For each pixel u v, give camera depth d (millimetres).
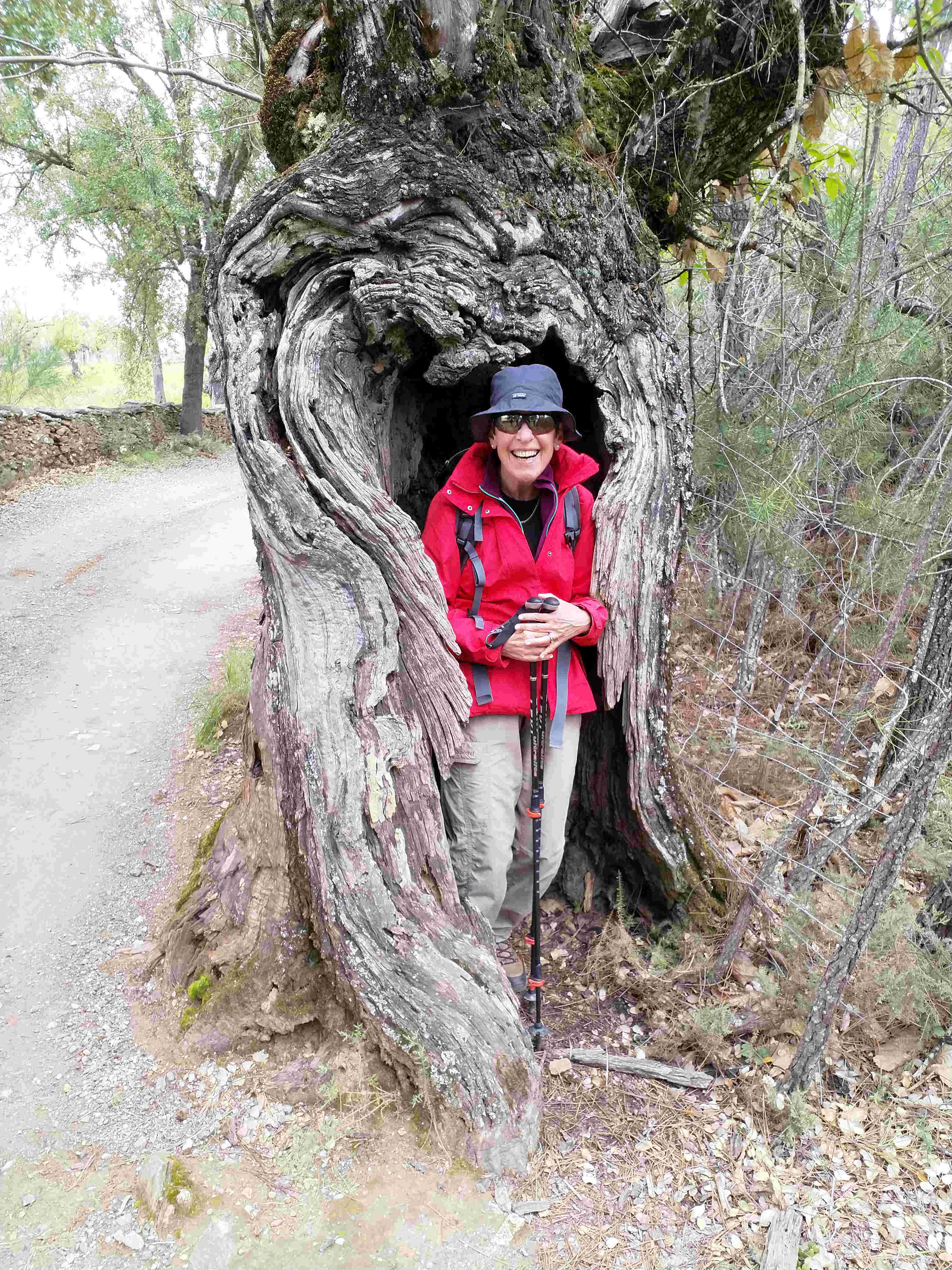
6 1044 2660
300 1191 2092
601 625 2555
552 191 2371
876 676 2484
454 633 2389
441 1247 1955
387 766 2342
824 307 3396
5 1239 2000
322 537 2266
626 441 2611
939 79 2158
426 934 2330
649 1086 2414
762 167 3162
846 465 3367
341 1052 2369
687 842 2934
